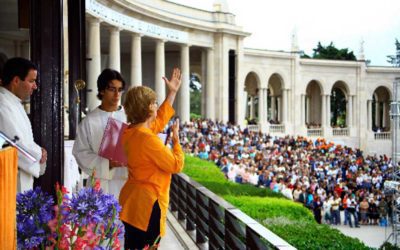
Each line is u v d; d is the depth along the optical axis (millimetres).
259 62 69000
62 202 3996
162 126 6930
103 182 6707
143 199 5852
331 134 77188
